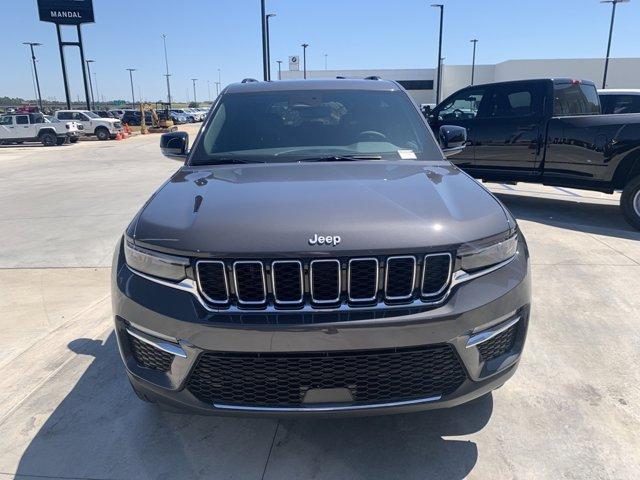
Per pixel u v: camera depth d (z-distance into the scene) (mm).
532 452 2463
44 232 6879
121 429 2705
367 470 2375
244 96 3668
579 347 3436
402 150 3229
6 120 26391
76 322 4039
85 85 38156
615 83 52062
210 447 2553
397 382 2068
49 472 2412
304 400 2057
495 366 2217
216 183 2629
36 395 3029
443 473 2346
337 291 2006
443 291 2076
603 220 7008
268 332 1963
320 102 3574
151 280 2154
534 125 7148
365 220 2098
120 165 15727
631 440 2531
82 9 36406
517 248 2410
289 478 2342
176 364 2098
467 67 58094
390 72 60875
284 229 2053
